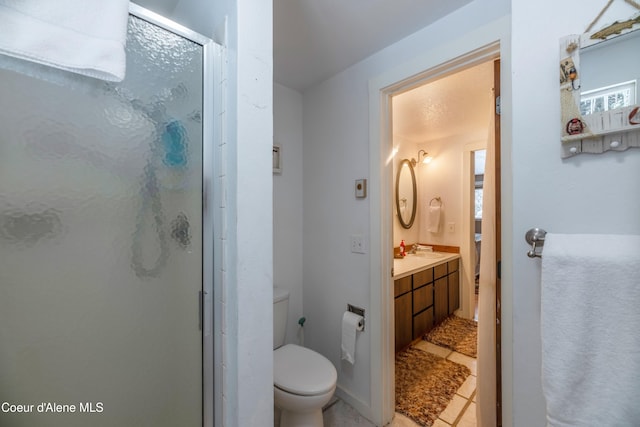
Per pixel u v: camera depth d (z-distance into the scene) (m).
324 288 1.89
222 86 0.86
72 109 0.63
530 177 0.77
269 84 0.89
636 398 0.57
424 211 3.36
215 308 0.87
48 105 0.60
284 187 1.97
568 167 0.71
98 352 0.67
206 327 0.85
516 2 0.79
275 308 1.71
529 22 0.77
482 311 1.38
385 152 1.55
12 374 0.57
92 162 0.66
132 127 0.72
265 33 0.87
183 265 0.81
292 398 1.28
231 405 0.83
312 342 1.99
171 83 0.78
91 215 0.66
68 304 0.63
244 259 0.82
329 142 1.85
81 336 0.65
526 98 0.77
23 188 0.58
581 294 0.63
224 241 0.85
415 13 1.24
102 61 0.60
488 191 1.38
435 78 1.36
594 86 0.66
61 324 0.62
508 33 1.05
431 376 1.98
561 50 0.70
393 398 1.60
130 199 0.72
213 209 0.86
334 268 1.82
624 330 0.58
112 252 0.69
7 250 0.56
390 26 1.33
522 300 0.79
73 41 0.58
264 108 0.87
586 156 0.68
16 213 0.57
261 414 0.86
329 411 1.66
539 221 0.75
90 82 0.65
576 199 0.70
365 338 1.63
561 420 0.65
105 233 0.68
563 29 0.71
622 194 0.64
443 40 1.26
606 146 0.65
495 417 1.29
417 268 2.42
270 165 0.89
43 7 0.56
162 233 0.77
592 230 0.67
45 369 0.60
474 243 3.10
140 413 0.74
